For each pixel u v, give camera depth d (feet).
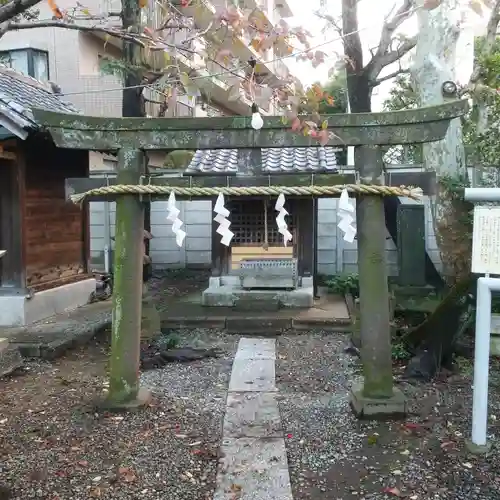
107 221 42.09
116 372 15.75
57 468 12.42
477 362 13.14
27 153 26.73
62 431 14.42
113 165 45.60
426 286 29.50
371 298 15.11
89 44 43.70
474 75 25.59
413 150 43.39
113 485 11.71
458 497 11.23
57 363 21.49
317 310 28.35
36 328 25.30
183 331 26.00
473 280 18.88
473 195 13.46
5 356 20.56
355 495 11.40
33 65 40.29
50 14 42.04
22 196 26.20
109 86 41.50
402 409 14.93
